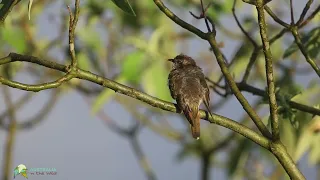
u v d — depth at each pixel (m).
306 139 13.89
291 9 10.88
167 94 13.42
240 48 14.34
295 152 13.93
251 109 9.54
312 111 11.39
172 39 15.27
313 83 13.29
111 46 16.42
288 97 11.46
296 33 10.94
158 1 10.41
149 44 14.16
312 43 12.44
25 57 8.95
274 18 10.98
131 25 16.31
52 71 17.16
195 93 10.35
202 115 10.19
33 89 8.70
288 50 12.49
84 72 8.96
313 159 14.22
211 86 12.15
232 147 17.47
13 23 16.03
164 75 13.51
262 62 16.34
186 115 10.16
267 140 9.34
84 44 16.38
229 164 16.89
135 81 13.42
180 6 15.71
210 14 13.83
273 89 9.10
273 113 9.18
